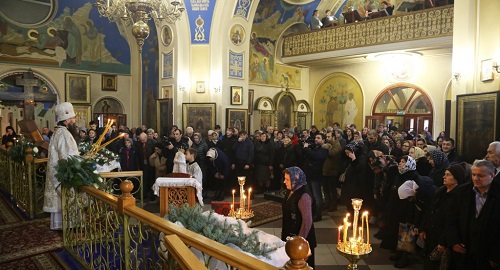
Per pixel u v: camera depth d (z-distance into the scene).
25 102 14.65
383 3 15.12
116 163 6.45
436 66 15.17
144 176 8.64
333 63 17.44
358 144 6.69
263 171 9.21
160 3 7.80
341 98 18.14
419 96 15.72
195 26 13.37
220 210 5.33
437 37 12.57
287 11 17.09
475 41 7.60
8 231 5.42
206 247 2.08
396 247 5.11
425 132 11.70
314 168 7.07
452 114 8.02
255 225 6.64
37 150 6.48
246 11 13.98
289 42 17.41
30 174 6.16
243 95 14.17
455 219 3.42
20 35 14.55
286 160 8.84
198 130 13.34
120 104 17.12
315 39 16.25
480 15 7.44
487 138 6.78
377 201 6.05
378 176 6.05
